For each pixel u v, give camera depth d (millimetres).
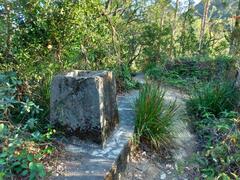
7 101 2605
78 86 2697
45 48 3482
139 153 3141
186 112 4160
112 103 3072
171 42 8664
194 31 10375
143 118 3277
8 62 3354
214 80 5621
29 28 3297
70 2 3373
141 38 8156
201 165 3068
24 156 2199
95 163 2463
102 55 4699
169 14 11031
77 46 3713
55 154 2508
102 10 4043
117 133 3078
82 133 2758
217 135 3336
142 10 7867
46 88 3334
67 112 2770
